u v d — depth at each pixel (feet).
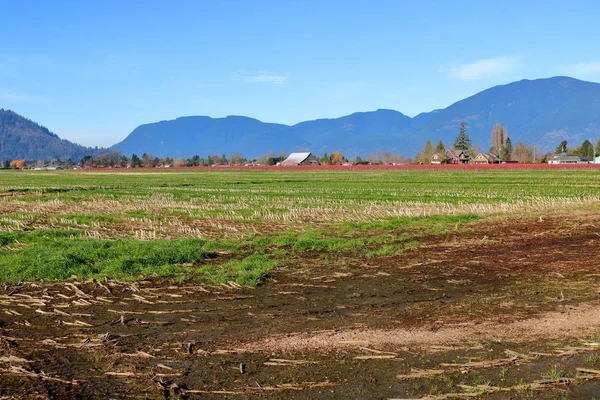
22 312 36.76
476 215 84.17
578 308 34.68
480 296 38.70
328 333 31.04
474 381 24.44
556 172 259.80
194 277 45.98
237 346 29.43
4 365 27.30
